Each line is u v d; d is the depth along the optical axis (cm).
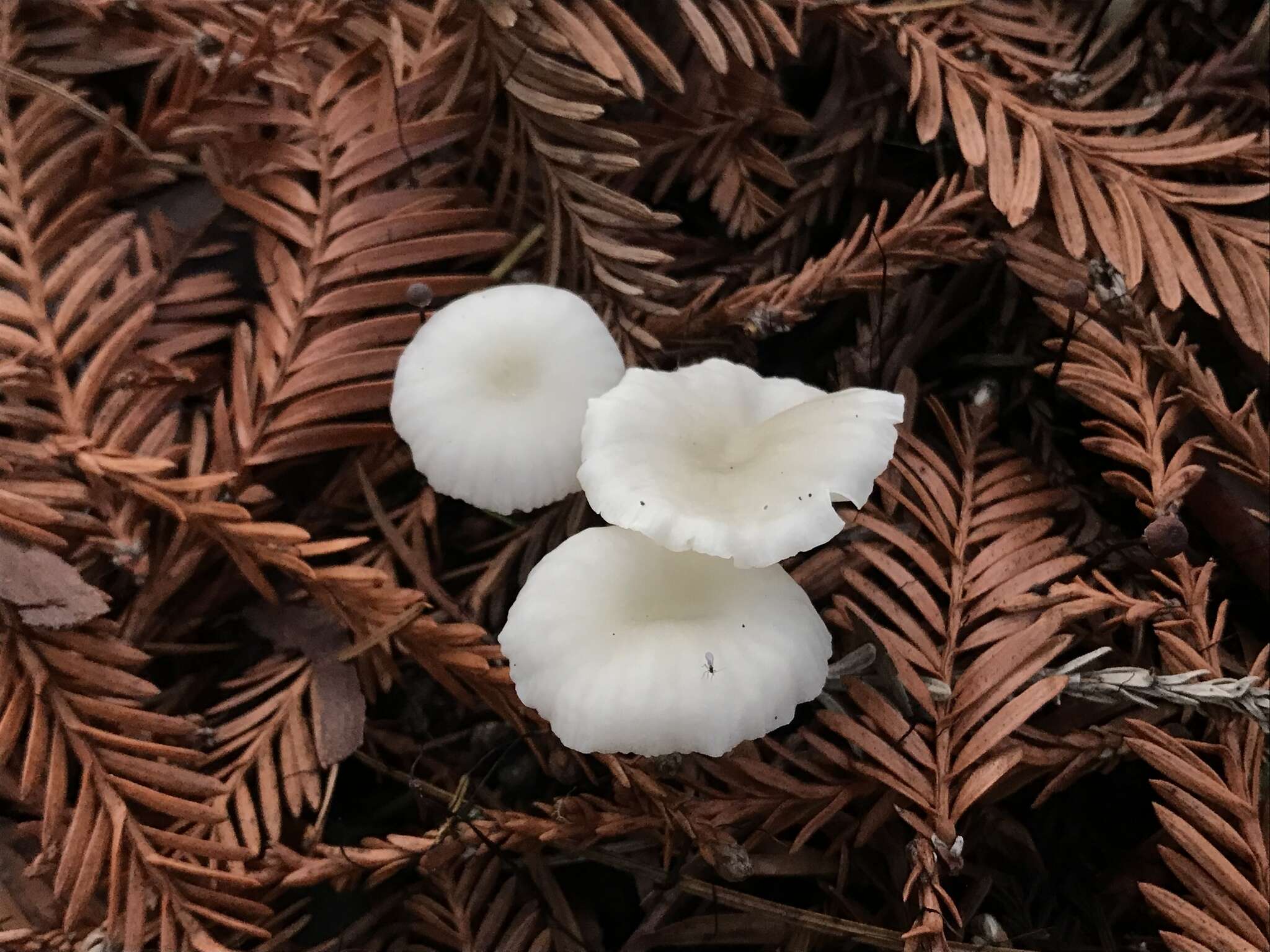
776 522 16
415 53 20
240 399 18
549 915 17
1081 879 18
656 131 21
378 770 18
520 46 19
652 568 17
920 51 20
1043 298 20
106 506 17
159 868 15
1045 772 17
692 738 16
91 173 19
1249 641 18
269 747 17
